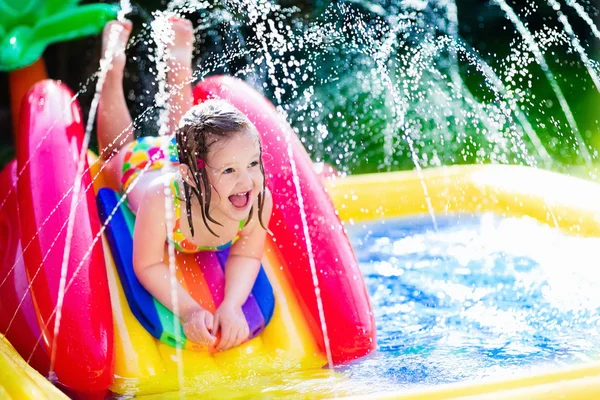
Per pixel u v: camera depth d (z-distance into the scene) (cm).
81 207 213
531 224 324
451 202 357
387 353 205
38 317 192
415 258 296
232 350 203
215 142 195
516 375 158
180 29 283
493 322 223
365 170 505
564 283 252
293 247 227
